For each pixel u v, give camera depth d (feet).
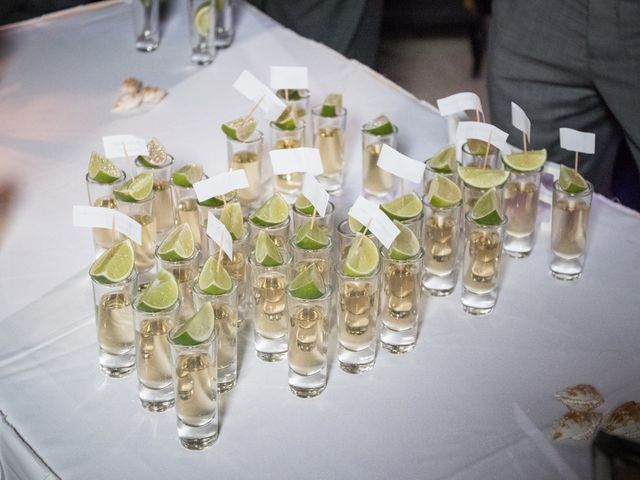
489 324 4.77
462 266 5.18
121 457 3.89
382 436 4.01
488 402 4.22
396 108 7.02
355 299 4.18
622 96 6.98
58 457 3.89
